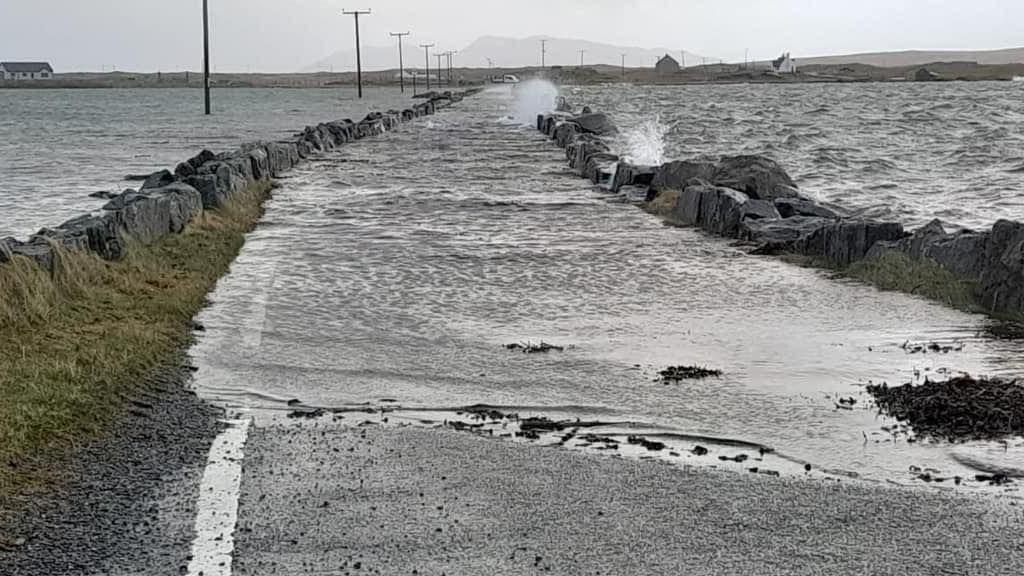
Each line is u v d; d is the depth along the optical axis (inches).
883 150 1547.7
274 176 1080.8
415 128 2107.5
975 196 971.3
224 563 209.0
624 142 1588.3
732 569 206.4
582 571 205.9
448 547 217.0
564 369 363.9
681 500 242.5
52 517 228.7
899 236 545.6
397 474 259.8
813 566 207.6
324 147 1473.9
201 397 325.4
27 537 218.4
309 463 267.1
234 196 776.9
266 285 508.1
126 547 215.3
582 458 273.0
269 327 421.4
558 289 506.3
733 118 2608.3
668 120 2493.8
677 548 216.1
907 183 1101.7
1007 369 354.9
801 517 232.1
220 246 597.6
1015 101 3639.3
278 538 221.0
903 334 406.3
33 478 247.8
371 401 326.6
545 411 317.1
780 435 292.5
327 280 524.7
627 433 296.0
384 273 546.3
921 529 225.3
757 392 334.3
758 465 268.5
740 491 248.4
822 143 1713.8
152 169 1219.9
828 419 305.7
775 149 1582.2
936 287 468.4
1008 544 217.3
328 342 400.2
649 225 718.5
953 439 286.2
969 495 245.8
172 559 210.4
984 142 1696.6
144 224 553.3
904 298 468.8
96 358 340.5
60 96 6195.9
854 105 3462.1
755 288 499.8
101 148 1614.2
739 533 223.6
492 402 326.3
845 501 241.8
